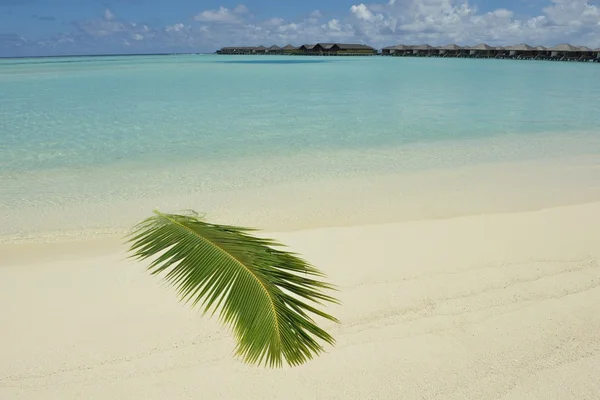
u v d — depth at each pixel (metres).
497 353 3.64
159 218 2.07
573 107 19.00
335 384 3.33
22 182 8.72
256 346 1.73
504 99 21.89
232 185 8.54
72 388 3.29
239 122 15.28
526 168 9.63
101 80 31.92
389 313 4.18
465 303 4.32
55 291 4.62
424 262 5.14
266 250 1.96
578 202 7.48
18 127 14.19
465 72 42.88
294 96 22.98
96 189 8.31
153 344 3.77
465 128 14.31
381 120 15.79
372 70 45.97
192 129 14.02
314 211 7.16
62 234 6.30
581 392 3.24
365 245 5.63
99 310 4.26
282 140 12.52
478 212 7.05
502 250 5.43
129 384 3.33
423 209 7.21
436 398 3.21
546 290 4.52
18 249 5.75
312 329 1.84
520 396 3.21
